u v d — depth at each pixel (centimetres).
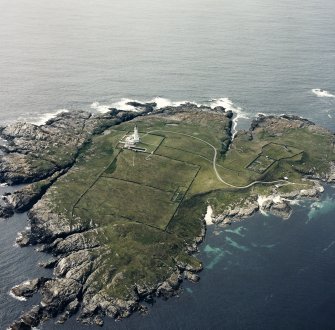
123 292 14462
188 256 16100
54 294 14212
